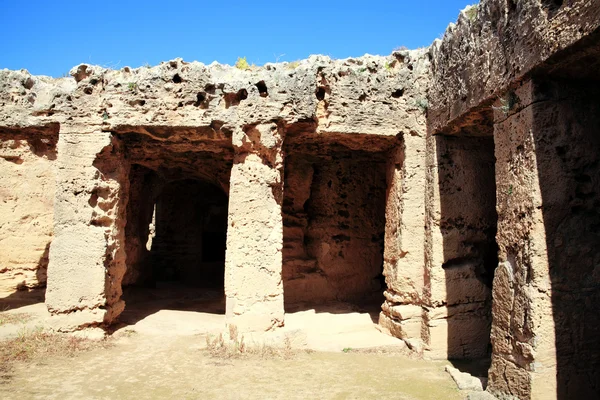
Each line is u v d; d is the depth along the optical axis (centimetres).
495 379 609
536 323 547
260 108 864
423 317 850
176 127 879
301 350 829
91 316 864
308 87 865
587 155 582
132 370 707
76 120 886
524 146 582
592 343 566
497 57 638
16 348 766
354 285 1262
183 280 1658
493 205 872
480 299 848
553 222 564
